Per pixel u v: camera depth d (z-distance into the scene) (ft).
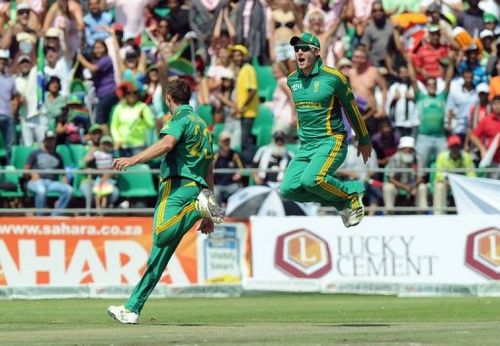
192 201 101.55
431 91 204.33
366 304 155.12
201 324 105.50
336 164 104.47
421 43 211.82
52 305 155.02
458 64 210.59
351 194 105.60
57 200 194.08
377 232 176.24
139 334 88.07
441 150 200.64
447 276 173.58
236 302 163.12
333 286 177.68
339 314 134.21
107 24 219.61
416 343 77.30
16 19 214.69
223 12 219.41
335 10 218.18
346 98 103.91
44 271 175.32
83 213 192.54
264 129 208.54
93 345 77.00
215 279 178.81
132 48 212.64
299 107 104.99
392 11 224.53
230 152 196.65
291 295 177.68
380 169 183.32
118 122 200.95
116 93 208.74
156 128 204.13
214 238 179.42
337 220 178.09
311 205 188.65
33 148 203.41
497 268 172.35
